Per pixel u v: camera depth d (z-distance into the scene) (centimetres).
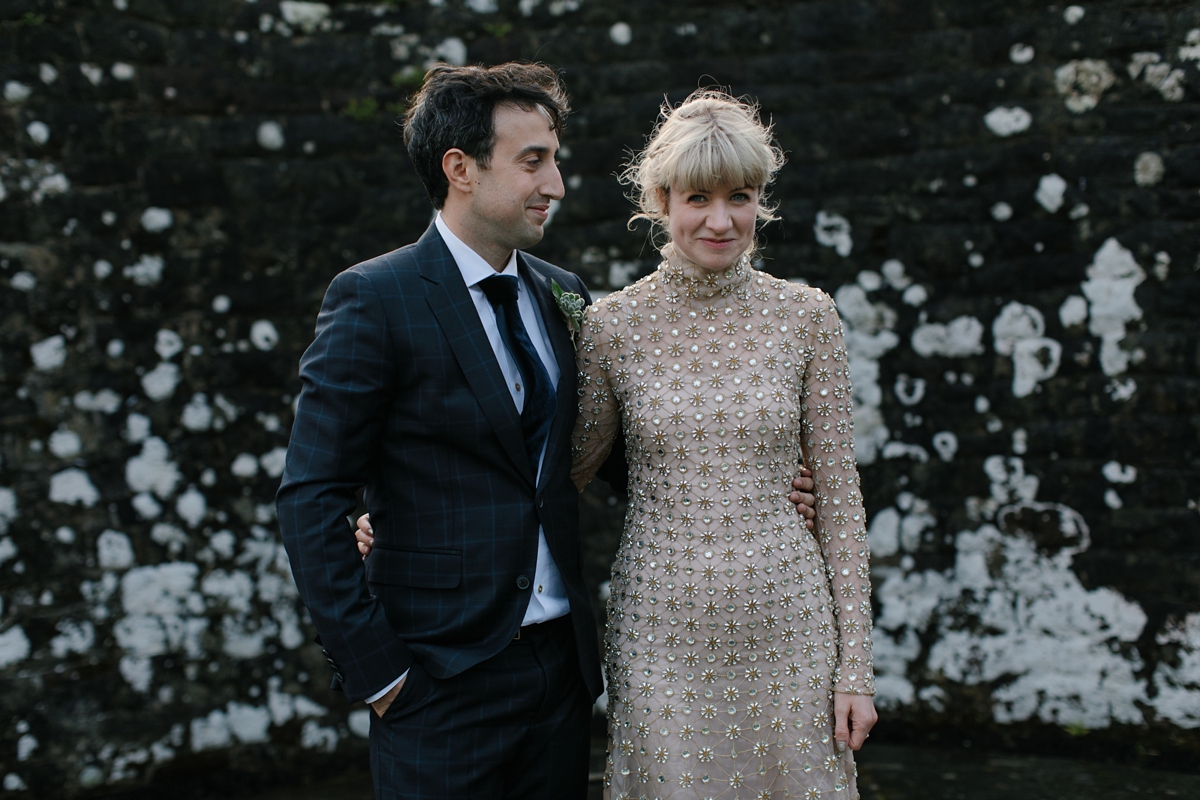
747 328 177
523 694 170
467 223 174
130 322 322
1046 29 333
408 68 347
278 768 328
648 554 176
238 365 334
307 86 341
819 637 176
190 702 322
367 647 158
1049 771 314
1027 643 334
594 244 355
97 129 318
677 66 351
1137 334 328
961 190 342
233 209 335
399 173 347
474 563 167
